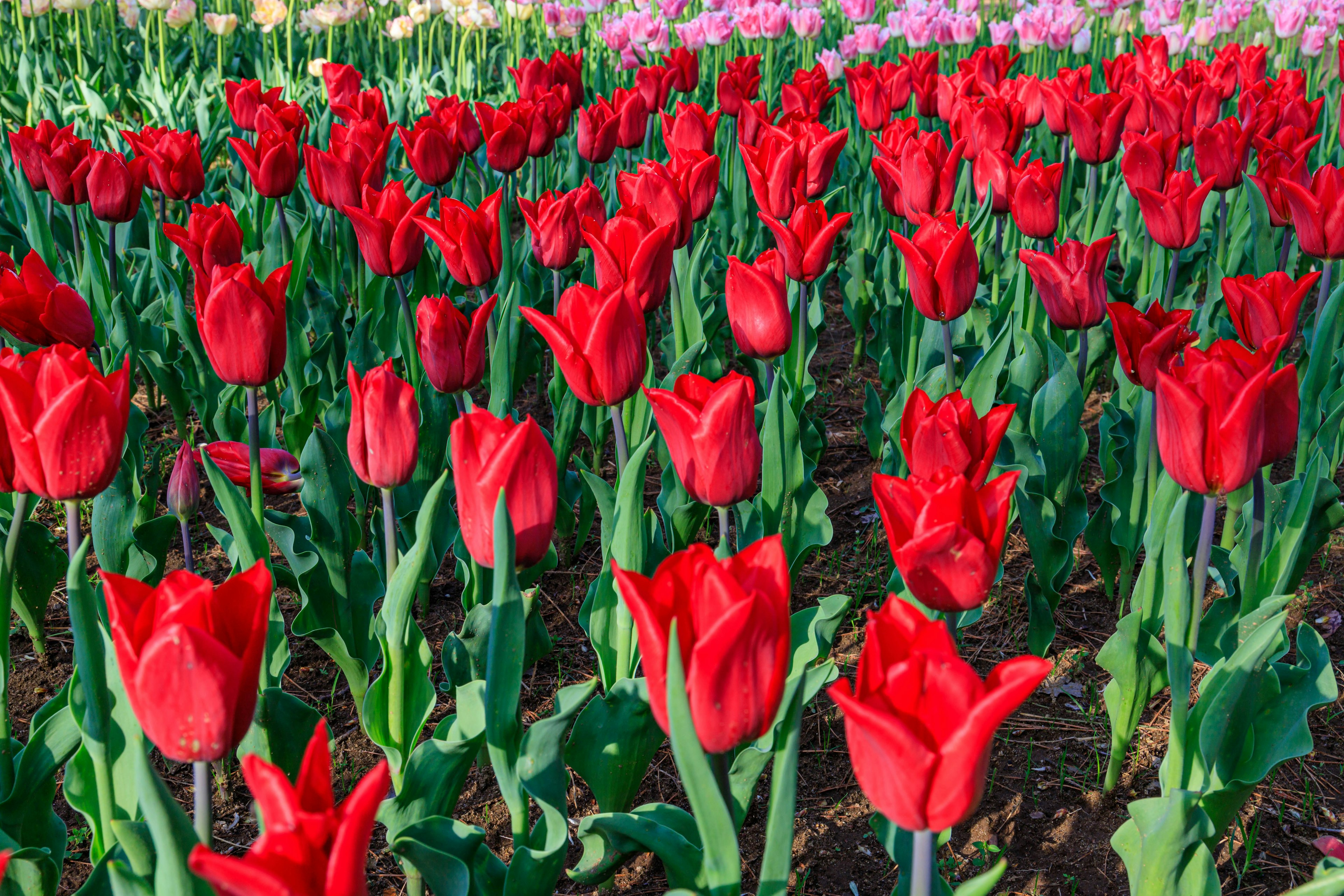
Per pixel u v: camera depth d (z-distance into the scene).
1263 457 2.21
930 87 5.85
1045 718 3.01
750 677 1.38
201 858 1.03
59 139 4.33
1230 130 4.50
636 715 2.32
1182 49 9.73
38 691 3.14
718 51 9.58
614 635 2.60
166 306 4.62
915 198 4.02
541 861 2.03
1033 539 2.94
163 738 1.41
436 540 3.35
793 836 2.61
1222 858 2.50
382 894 2.41
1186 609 2.14
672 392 2.06
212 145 7.19
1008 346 3.33
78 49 9.80
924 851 1.35
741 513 3.18
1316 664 2.26
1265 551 2.95
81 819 2.68
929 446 2.01
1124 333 2.57
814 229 3.47
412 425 2.28
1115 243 6.65
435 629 3.46
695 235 5.53
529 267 5.07
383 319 4.54
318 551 2.96
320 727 1.18
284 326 2.64
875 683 1.24
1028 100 5.83
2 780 2.26
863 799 2.72
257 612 1.42
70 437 1.82
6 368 1.81
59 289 2.87
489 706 1.97
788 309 2.75
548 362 5.34
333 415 3.57
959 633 3.44
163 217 5.20
